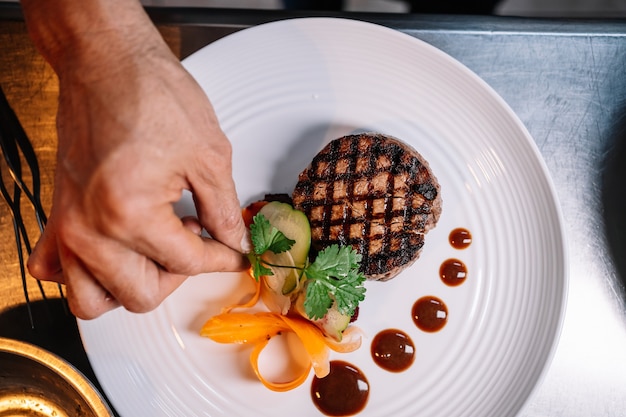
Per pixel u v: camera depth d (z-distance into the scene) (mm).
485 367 414
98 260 297
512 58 476
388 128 446
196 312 422
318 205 427
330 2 605
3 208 447
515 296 422
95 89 289
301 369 417
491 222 434
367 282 430
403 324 425
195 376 412
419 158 433
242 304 424
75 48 299
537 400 424
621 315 438
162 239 300
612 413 422
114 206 279
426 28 477
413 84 444
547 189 423
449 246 434
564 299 409
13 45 470
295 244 417
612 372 428
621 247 448
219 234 353
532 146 427
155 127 286
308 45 446
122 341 408
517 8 636
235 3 604
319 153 434
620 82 473
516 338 415
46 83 466
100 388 422
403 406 412
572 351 431
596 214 454
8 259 439
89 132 282
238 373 414
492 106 435
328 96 447
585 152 463
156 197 290
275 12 475
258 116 445
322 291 399
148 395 405
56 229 294
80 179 280
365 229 423
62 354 425
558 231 418
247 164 443
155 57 301
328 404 412
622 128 466
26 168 452
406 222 423
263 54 445
